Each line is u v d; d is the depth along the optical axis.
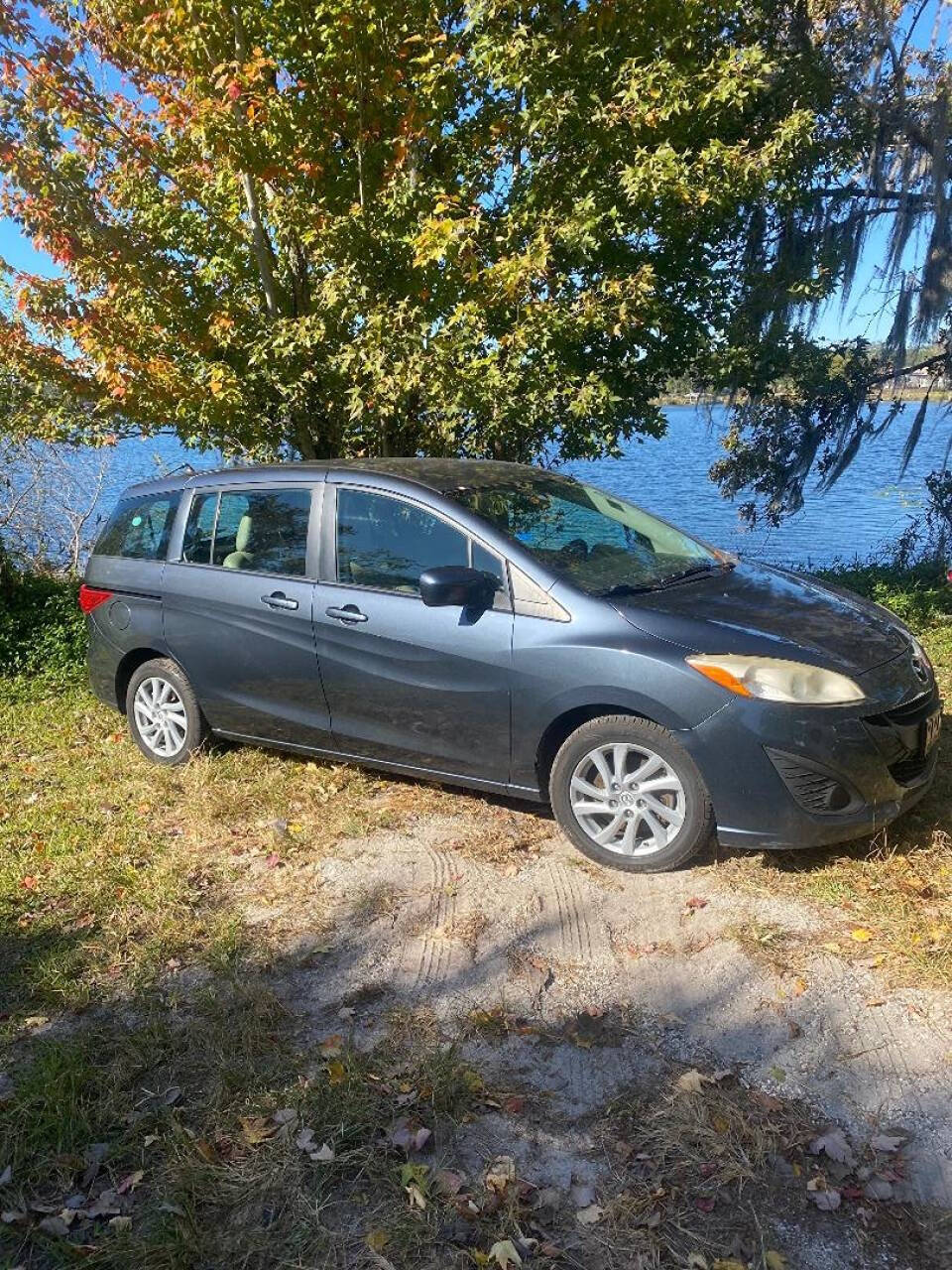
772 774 3.64
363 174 7.71
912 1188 2.44
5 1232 2.45
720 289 8.88
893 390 11.17
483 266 7.29
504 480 4.88
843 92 9.26
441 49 7.11
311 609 4.75
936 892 3.69
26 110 7.19
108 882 4.18
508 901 3.85
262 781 5.12
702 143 7.74
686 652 3.77
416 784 5.00
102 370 7.41
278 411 8.48
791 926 3.53
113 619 5.70
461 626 4.25
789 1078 2.83
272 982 3.44
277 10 6.94
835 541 13.95
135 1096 2.89
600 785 4.04
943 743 5.05
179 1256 2.33
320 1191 2.50
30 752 6.13
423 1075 2.89
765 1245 2.29
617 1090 2.82
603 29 7.08
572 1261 2.27
